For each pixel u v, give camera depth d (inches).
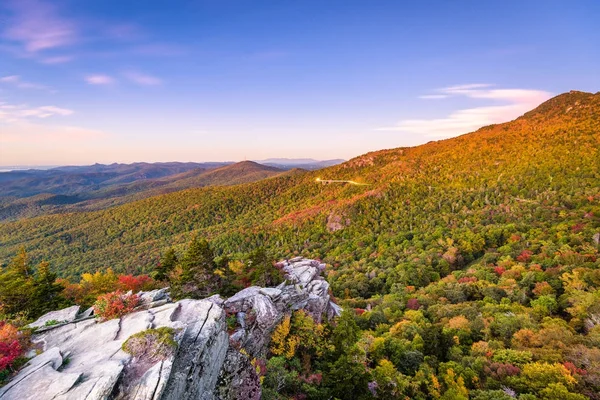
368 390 1147.9
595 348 1493.6
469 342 1931.6
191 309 810.8
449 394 1336.1
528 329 1841.8
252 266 1921.8
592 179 6092.5
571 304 2182.6
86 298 1579.7
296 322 1417.3
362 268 4687.5
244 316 1229.7
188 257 1647.4
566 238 3651.6
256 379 880.3
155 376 503.2
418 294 3144.7
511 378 1425.9
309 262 2410.2
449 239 4931.1
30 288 1449.3
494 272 3312.0
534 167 7726.4
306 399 1077.1
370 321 2439.7
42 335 742.5
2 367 549.0
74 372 516.1
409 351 1692.9
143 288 1822.1
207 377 648.4
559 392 1266.0
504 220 5433.1
